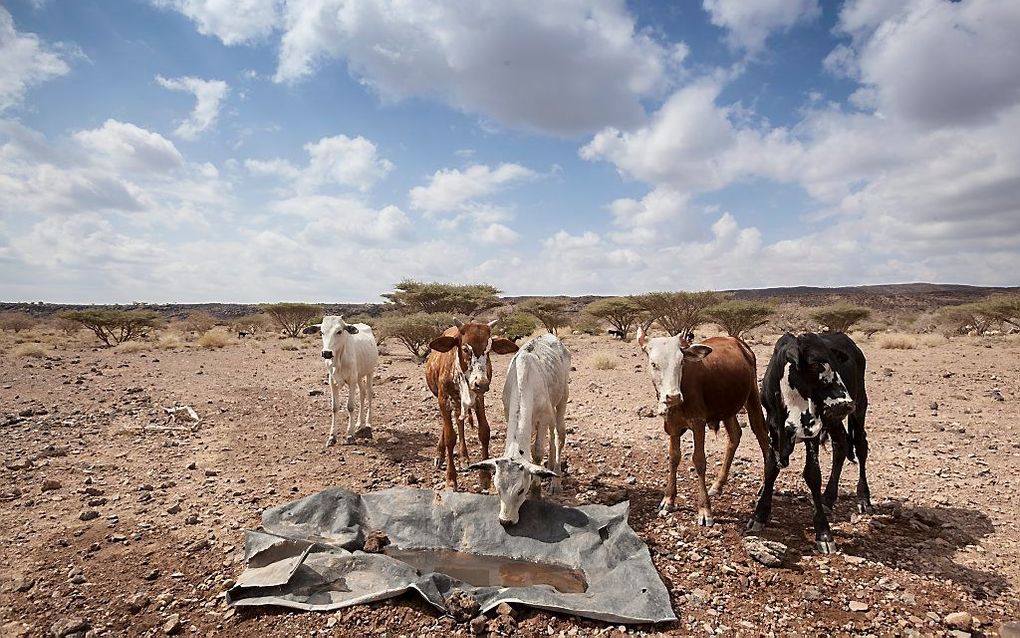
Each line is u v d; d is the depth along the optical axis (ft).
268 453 27.78
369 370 31.94
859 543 17.76
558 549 16.51
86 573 16.12
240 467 25.63
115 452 27.86
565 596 14.10
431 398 42.39
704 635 13.19
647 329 110.42
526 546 16.76
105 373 55.62
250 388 46.73
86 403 39.58
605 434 31.50
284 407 39.11
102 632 13.51
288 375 55.16
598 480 23.81
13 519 19.81
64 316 96.22
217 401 40.91
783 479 23.79
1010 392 40.24
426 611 13.85
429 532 17.47
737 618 13.83
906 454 26.53
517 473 16.94
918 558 16.79
